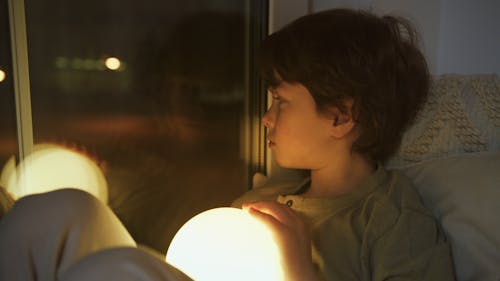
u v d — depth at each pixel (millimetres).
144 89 1039
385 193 815
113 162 1028
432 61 1265
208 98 1114
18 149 920
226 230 612
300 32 834
